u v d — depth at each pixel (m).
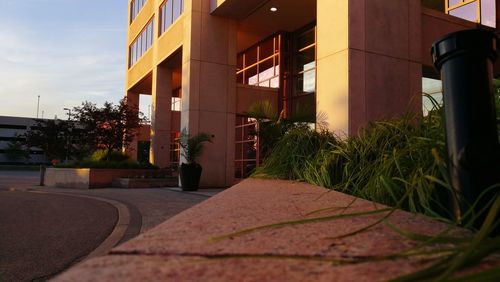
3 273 5.36
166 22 25.56
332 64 11.44
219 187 19.66
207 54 19.97
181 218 1.98
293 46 22.64
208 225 1.79
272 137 10.13
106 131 27.67
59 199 14.66
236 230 1.67
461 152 1.64
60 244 7.11
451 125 1.69
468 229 1.52
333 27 11.49
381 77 11.45
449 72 1.71
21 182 27.47
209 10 20.17
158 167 25.28
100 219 9.85
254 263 1.20
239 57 27.22
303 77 21.16
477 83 1.66
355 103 10.88
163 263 1.21
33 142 30.16
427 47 12.93
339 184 3.47
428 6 15.74
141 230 8.27
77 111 27.67
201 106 19.64
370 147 3.60
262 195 2.95
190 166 17.91
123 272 1.12
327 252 1.30
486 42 1.65
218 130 19.89
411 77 12.10
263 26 22.09
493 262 1.12
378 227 1.66
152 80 30.20
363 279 1.04
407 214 1.95
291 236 1.54
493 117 1.67
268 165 5.22
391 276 1.06
